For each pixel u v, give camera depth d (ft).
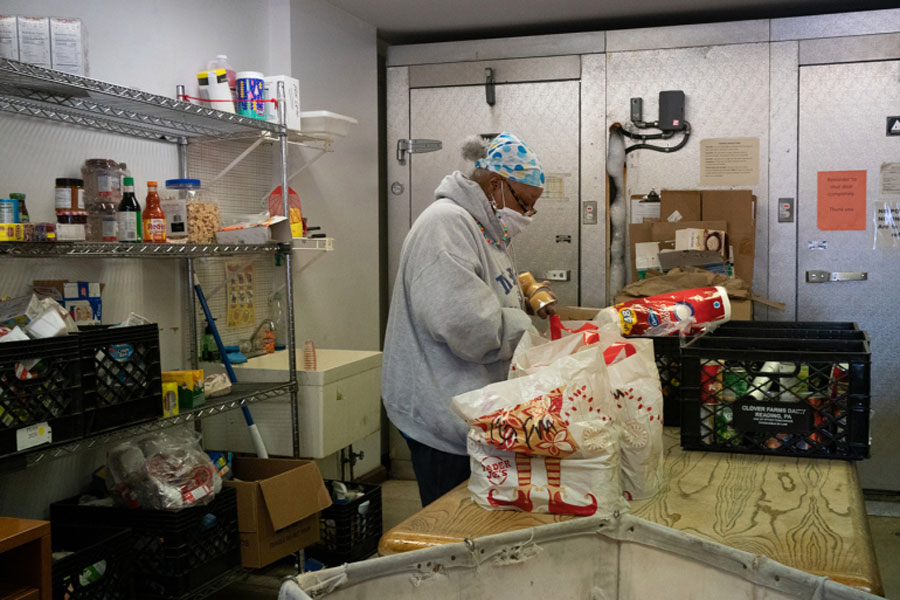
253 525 8.21
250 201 10.94
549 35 13.48
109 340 6.82
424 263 6.00
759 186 12.78
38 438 6.12
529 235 13.75
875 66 12.20
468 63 13.76
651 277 12.13
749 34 12.64
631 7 12.95
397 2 12.55
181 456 7.79
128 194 7.70
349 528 9.77
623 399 4.37
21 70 6.02
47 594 5.54
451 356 6.18
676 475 4.89
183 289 9.76
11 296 7.44
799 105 12.54
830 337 6.22
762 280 12.87
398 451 14.62
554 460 4.07
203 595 7.74
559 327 5.92
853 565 3.34
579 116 13.38
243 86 9.58
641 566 2.91
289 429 9.64
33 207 7.66
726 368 5.41
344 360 10.53
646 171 13.17
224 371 9.71
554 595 2.94
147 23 9.14
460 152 13.92
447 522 4.01
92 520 7.68
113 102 7.66
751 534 3.76
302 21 11.83
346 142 13.19
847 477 4.78
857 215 12.45
